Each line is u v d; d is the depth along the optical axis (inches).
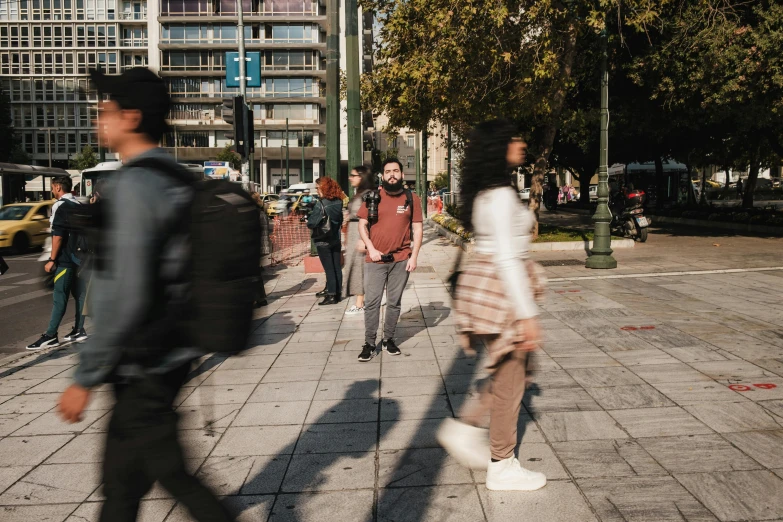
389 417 176.1
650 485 130.7
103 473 86.0
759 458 141.3
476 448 136.3
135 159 85.7
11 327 365.1
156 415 85.6
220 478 140.4
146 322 83.0
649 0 542.3
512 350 124.0
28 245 807.7
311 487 135.3
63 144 3280.0
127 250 78.8
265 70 2711.6
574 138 1186.6
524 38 564.4
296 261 632.4
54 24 3181.6
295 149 2763.3
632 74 689.0
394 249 239.8
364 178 323.3
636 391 189.3
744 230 814.5
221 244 84.1
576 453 147.3
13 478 144.7
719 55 601.6
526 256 127.1
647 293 363.3
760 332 258.2
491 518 120.3
